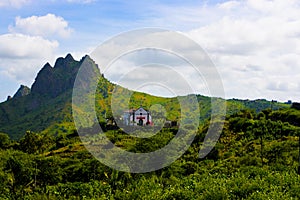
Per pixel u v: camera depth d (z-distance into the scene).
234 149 59.47
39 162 48.69
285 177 35.19
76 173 46.16
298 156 50.00
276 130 69.56
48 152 73.25
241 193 30.80
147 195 32.44
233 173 39.00
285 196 29.19
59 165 50.34
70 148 69.88
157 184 36.09
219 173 41.91
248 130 69.81
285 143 57.75
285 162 48.03
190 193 31.08
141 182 37.03
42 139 80.38
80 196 36.28
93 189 37.16
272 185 32.12
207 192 30.02
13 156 49.25
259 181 32.91
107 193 35.91
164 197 31.28
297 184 33.25
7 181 43.06
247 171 39.78
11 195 39.75
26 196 37.53
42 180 47.06
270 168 43.91
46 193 37.34
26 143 79.19
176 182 38.34
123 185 39.88
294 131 68.75
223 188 30.36
